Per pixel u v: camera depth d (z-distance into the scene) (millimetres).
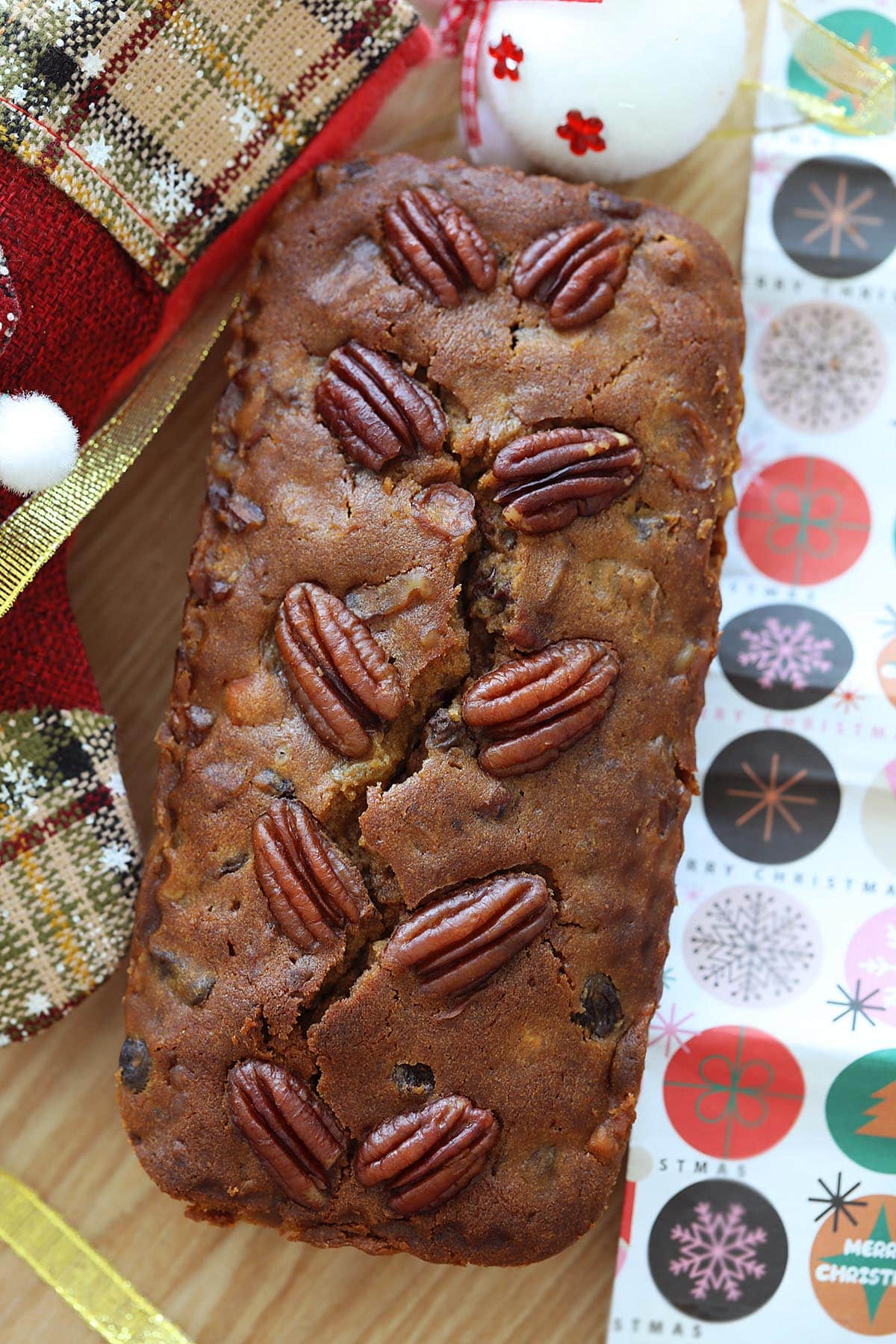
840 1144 531
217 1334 534
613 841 482
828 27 538
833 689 539
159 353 526
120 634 542
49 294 488
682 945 535
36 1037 538
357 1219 481
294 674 477
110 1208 536
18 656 508
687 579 490
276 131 497
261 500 486
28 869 507
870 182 540
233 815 480
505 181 494
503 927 471
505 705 471
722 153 542
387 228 490
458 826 476
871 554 542
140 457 540
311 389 489
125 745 541
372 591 480
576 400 485
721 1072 533
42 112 482
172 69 489
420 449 483
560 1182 482
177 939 483
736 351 502
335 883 474
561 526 481
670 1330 528
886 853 537
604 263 488
